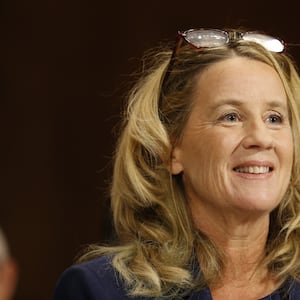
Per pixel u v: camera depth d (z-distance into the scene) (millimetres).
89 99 16141
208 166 6211
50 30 16172
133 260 6324
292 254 6383
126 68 16000
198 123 6320
